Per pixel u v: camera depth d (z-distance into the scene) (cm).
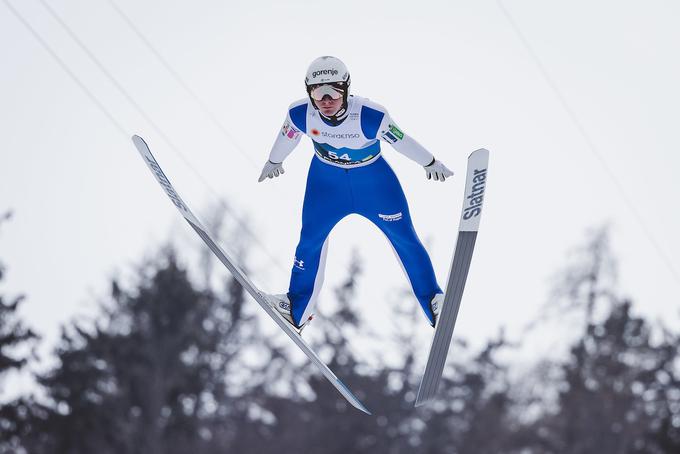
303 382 12675
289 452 11738
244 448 11838
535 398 12419
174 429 11206
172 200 2192
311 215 2155
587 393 11875
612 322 12100
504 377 12612
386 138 2028
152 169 2253
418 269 2158
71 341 11444
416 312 12812
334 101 1970
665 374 12094
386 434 11912
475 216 2033
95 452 10912
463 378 12475
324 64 1962
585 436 11712
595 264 12531
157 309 11581
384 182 2109
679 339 12206
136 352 11425
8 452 10700
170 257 12100
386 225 2142
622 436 11656
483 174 2042
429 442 11938
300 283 2194
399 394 12112
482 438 11769
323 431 11762
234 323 12775
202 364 11650
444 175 2052
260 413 12369
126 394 11262
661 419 11450
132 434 11069
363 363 12475
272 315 2169
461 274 2034
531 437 11869
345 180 2114
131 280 12500
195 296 11838
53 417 10825
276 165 2177
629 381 11950
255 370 12731
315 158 2147
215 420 12094
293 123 2070
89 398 11162
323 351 12625
